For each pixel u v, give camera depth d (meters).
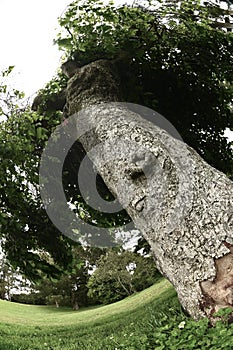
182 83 8.10
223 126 8.74
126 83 7.18
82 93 6.20
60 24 7.14
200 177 4.20
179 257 3.95
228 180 4.20
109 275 29.92
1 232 8.12
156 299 15.66
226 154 8.98
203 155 8.78
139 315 12.98
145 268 29.14
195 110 8.46
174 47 7.77
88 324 16.38
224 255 3.72
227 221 3.84
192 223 3.96
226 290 3.60
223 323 3.46
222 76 8.29
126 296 30.91
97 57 7.15
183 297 3.92
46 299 43.41
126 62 7.21
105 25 7.04
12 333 15.09
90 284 31.89
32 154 8.07
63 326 17.34
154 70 7.84
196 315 3.78
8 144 7.40
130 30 7.27
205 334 3.43
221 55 8.05
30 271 8.36
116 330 11.41
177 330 3.63
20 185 7.99
